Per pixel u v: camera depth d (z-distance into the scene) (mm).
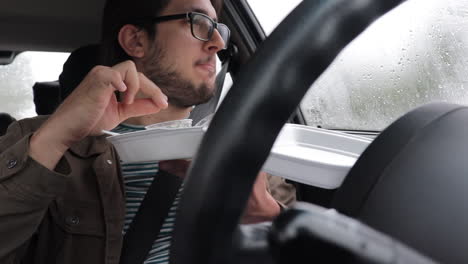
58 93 1893
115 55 1552
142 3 1459
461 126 383
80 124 958
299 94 281
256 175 270
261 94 272
